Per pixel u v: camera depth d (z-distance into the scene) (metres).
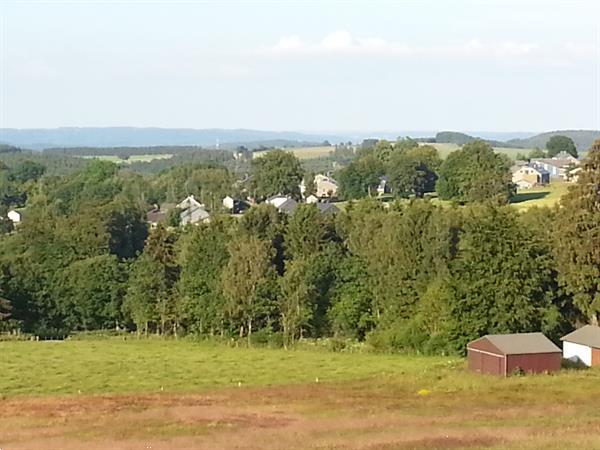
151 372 69.31
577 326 86.19
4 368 70.75
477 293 81.12
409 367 71.56
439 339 80.94
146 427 45.41
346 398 55.50
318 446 38.84
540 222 92.31
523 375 65.00
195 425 45.78
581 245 83.50
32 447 40.16
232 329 93.94
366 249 97.50
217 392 59.00
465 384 60.75
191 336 95.62
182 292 98.31
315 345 87.81
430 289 85.38
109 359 76.81
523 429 42.75
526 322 81.50
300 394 57.59
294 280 92.94
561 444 38.25
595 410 49.66
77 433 43.97
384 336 84.75
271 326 93.00
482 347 67.19
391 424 45.06
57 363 74.00
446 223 90.69
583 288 84.06
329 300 95.31
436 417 47.44
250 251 93.88
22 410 52.03
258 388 60.81
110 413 50.62
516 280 81.62
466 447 38.09
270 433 42.81
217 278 96.56
